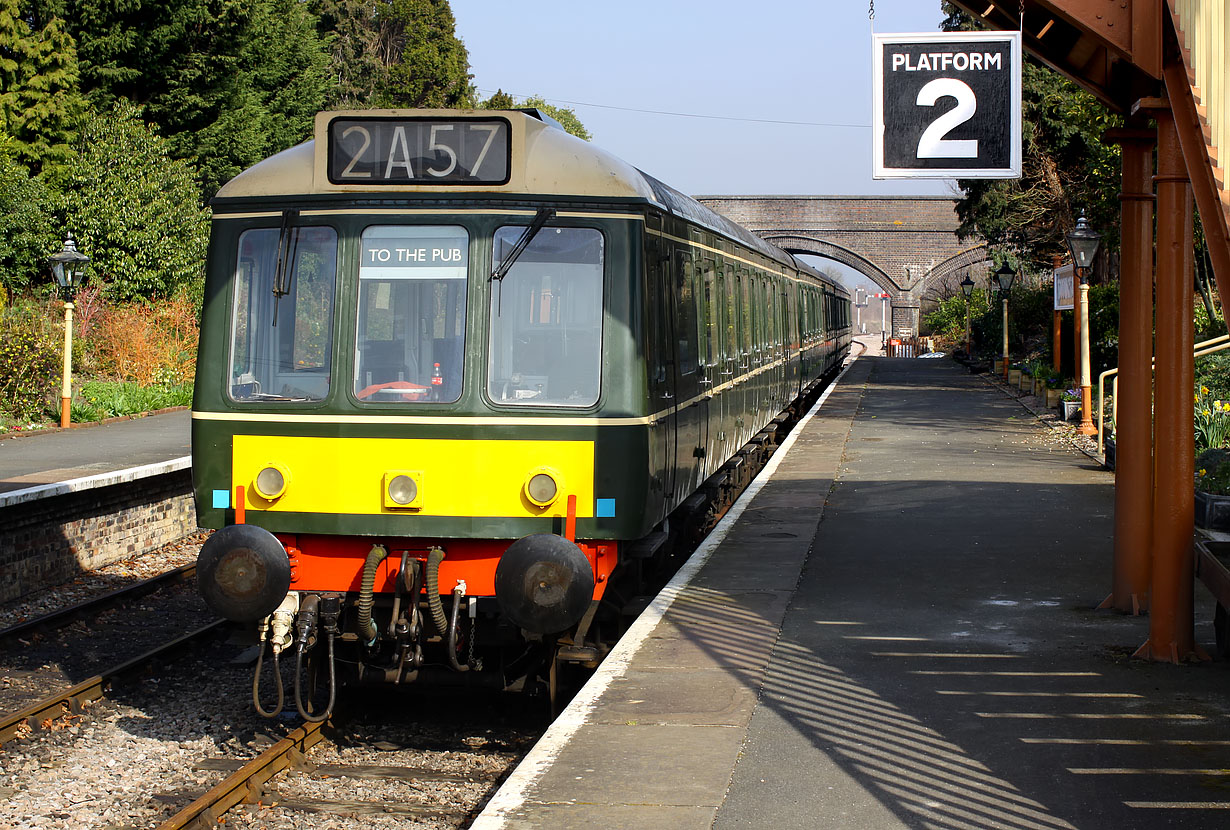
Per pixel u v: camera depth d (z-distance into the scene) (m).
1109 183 23.56
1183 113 6.46
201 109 35.19
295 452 7.28
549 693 7.64
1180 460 7.23
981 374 38.62
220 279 7.47
